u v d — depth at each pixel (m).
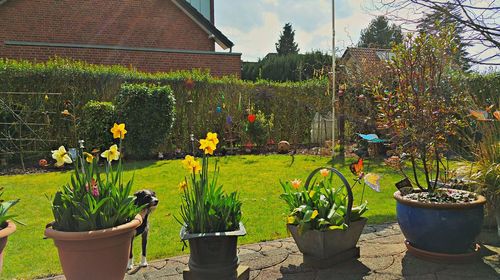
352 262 3.09
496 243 3.44
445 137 3.58
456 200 3.11
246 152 10.45
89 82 9.09
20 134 8.12
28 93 8.35
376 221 4.21
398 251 3.30
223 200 2.76
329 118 11.35
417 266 2.98
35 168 7.80
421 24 3.61
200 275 2.60
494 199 3.54
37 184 6.16
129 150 8.76
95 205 2.35
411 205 3.08
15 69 8.32
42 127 8.50
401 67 3.39
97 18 13.83
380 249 3.36
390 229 3.93
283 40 47.25
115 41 14.10
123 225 2.41
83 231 2.30
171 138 10.15
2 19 12.58
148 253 3.32
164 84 10.13
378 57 9.50
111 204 2.44
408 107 3.38
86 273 2.35
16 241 3.64
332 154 8.89
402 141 3.68
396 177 6.60
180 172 7.14
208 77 10.80
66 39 13.38
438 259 3.02
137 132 8.77
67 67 8.86
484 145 3.83
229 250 2.63
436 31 3.45
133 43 14.36
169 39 14.88
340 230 2.96
